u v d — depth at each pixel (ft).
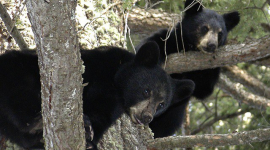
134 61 30.66
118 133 30.04
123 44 36.01
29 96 25.77
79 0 34.99
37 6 17.97
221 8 44.96
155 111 30.09
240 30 46.03
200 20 46.37
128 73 30.14
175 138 28.25
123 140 30.07
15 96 25.30
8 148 28.55
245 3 42.83
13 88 25.34
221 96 64.69
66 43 18.94
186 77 46.83
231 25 48.67
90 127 26.32
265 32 49.08
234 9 43.55
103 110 28.58
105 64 29.63
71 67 19.58
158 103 30.25
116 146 29.22
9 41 30.40
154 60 30.63
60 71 19.47
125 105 30.22
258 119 54.85
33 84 26.55
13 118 25.81
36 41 19.12
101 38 34.50
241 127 57.82
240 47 37.29
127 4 29.81
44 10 18.01
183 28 46.93
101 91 28.84
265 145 51.83
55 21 18.30
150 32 52.13
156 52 30.35
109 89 29.27
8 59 25.95
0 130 27.25
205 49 38.22
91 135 26.32
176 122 45.60
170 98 31.55
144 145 30.19
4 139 28.76
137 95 29.76
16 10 31.81
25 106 25.52
